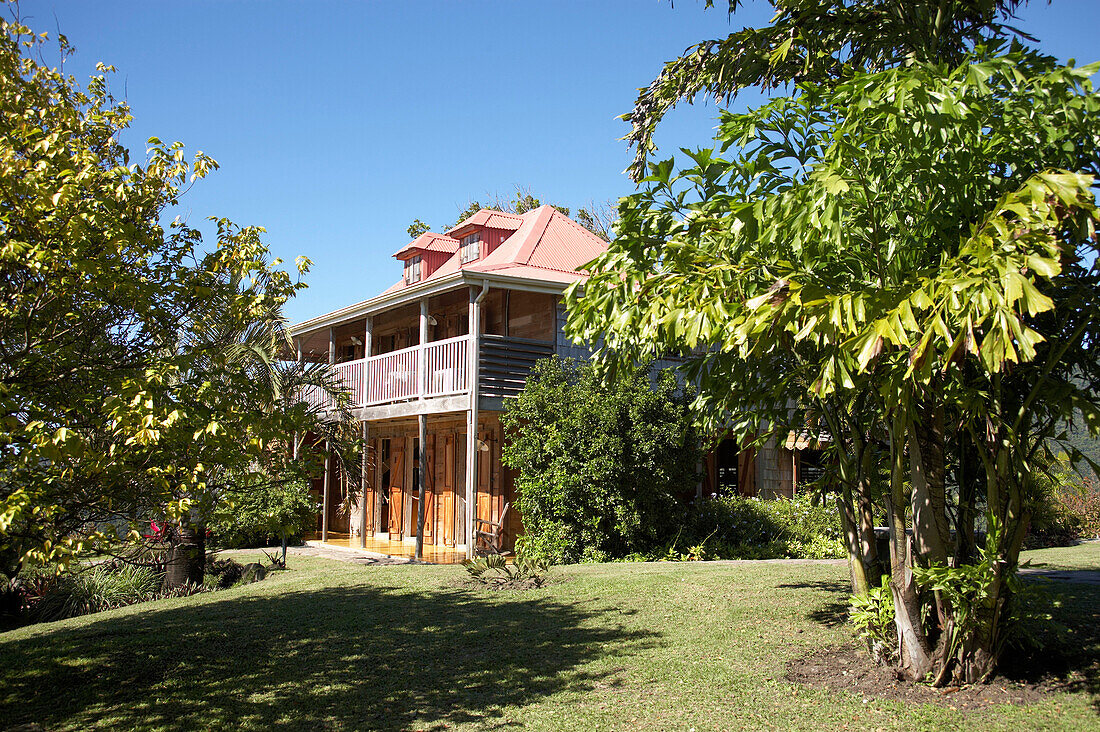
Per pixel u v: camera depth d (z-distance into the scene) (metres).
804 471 20.80
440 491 19.33
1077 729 5.29
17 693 6.96
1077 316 5.74
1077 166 5.51
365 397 18.52
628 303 6.32
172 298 6.54
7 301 5.71
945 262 5.04
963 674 6.17
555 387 15.02
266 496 15.85
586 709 6.13
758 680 6.56
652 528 14.55
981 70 5.18
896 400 5.40
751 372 7.16
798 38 8.02
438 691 6.68
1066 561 13.26
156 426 5.07
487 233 22.38
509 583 11.26
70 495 5.66
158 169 6.32
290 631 8.93
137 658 8.00
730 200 6.05
